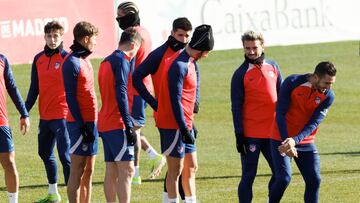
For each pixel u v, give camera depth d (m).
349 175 41.28
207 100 63.81
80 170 32.28
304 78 30.45
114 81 30.95
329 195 37.16
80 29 31.53
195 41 31.27
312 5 81.62
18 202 36.59
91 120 32.06
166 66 31.34
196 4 77.56
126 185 31.31
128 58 31.08
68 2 71.56
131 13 37.47
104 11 73.06
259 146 32.31
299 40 81.31
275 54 82.31
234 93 32.31
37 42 70.69
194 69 31.83
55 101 35.84
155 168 40.00
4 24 69.62
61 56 36.19
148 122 56.88
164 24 75.69
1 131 32.84
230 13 79.12
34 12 70.56
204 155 46.53
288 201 36.19
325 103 30.58
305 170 30.92
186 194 32.84
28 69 71.88
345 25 82.62
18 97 34.06
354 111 59.84
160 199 36.88
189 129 32.06
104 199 37.03
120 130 31.30
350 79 70.88
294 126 30.95
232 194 37.62
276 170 31.06
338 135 52.31
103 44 73.12
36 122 56.16
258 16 80.19
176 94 30.92
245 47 32.25
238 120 32.12
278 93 32.44
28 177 41.44
